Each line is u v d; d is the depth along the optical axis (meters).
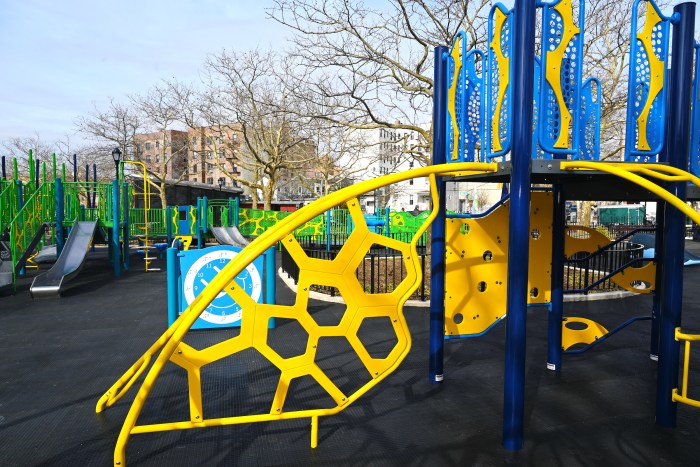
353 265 2.95
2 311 7.71
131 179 31.19
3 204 11.32
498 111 3.23
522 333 2.97
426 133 10.55
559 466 2.82
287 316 2.87
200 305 2.60
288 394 3.99
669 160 3.21
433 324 4.27
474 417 3.54
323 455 2.95
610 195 4.61
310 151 24.98
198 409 2.83
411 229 21.84
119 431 3.30
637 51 3.15
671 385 3.33
